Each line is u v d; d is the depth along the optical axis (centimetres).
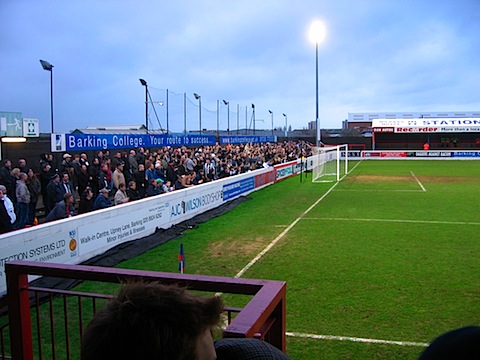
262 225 1478
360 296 806
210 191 1730
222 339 167
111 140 1875
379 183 2673
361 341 631
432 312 730
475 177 2941
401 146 5284
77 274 294
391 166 3978
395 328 672
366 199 2030
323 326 682
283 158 3456
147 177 1722
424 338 639
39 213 1619
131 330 115
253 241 1251
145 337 114
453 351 105
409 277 909
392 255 1077
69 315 732
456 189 2348
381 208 1777
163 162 2025
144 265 1041
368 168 3797
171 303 122
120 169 1596
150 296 124
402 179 2878
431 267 976
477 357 101
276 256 1091
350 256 1075
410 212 1678
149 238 1248
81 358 120
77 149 1645
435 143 5216
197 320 122
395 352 598
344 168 3797
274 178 2742
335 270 966
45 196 1462
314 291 837
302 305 768
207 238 1301
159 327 116
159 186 1588
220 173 2353
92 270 290
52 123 2250
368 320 702
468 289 835
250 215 1675
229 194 1944
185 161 2145
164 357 115
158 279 268
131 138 2066
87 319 714
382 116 6944
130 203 1223
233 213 1727
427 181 2742
